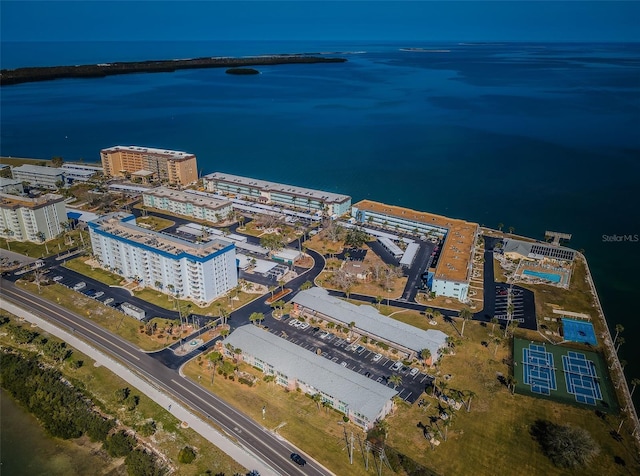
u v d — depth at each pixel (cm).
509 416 15988
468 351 19338
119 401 16262
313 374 16900
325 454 14362
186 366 18225
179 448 14525
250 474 13650
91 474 13888
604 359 19062
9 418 16150
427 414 15962
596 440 15088
